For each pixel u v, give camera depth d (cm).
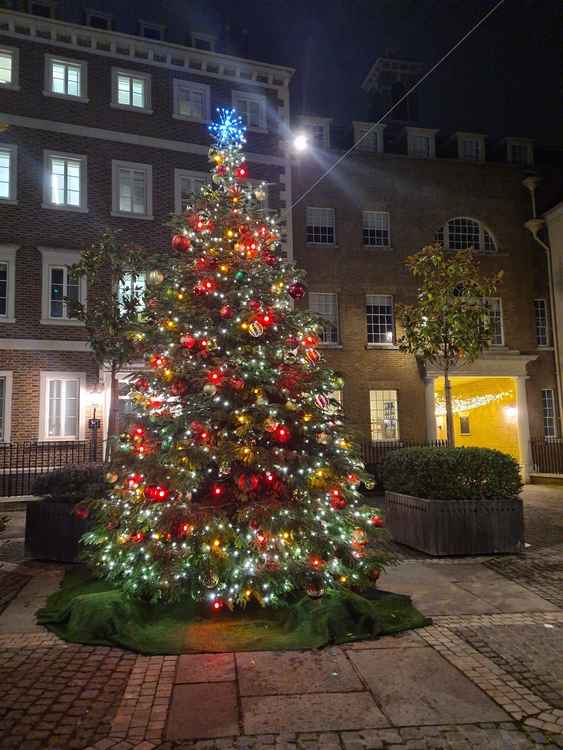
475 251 2269
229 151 784
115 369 1254
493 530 929
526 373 2250
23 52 1827
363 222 2219
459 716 420
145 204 1914
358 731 400
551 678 483
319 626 571
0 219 1758
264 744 386
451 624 615
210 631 579
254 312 669
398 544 1020
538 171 2373
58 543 910
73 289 1805
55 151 1828
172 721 416
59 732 404
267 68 2111
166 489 607
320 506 650
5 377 1717
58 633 588
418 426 2148
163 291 723
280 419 643
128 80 1948
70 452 1744
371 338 2177
